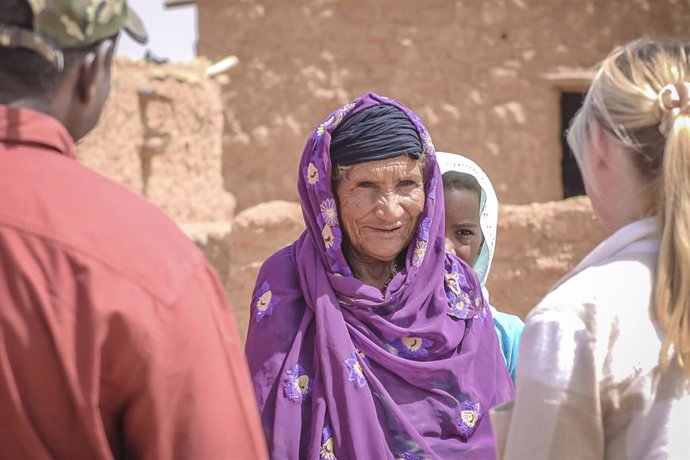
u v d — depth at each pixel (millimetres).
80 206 1777
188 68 13773
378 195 3020
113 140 12328
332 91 15914
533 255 8336
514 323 3578
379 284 3162
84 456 1753
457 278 3219
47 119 1839
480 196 3750
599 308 2049
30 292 1714
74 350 1712
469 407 3012
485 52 15445
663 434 2016
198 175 13812
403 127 3033
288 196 16094
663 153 2090
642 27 15234
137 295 1738
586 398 2010
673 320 2016
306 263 3070
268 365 2998
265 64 16078
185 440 1751
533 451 2018
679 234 2020
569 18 15273
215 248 11828
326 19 15891
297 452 2869
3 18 1791
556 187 15359
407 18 15680
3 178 1774
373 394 2938
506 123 15375
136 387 1741
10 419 1716
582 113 2242
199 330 1784
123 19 1932
